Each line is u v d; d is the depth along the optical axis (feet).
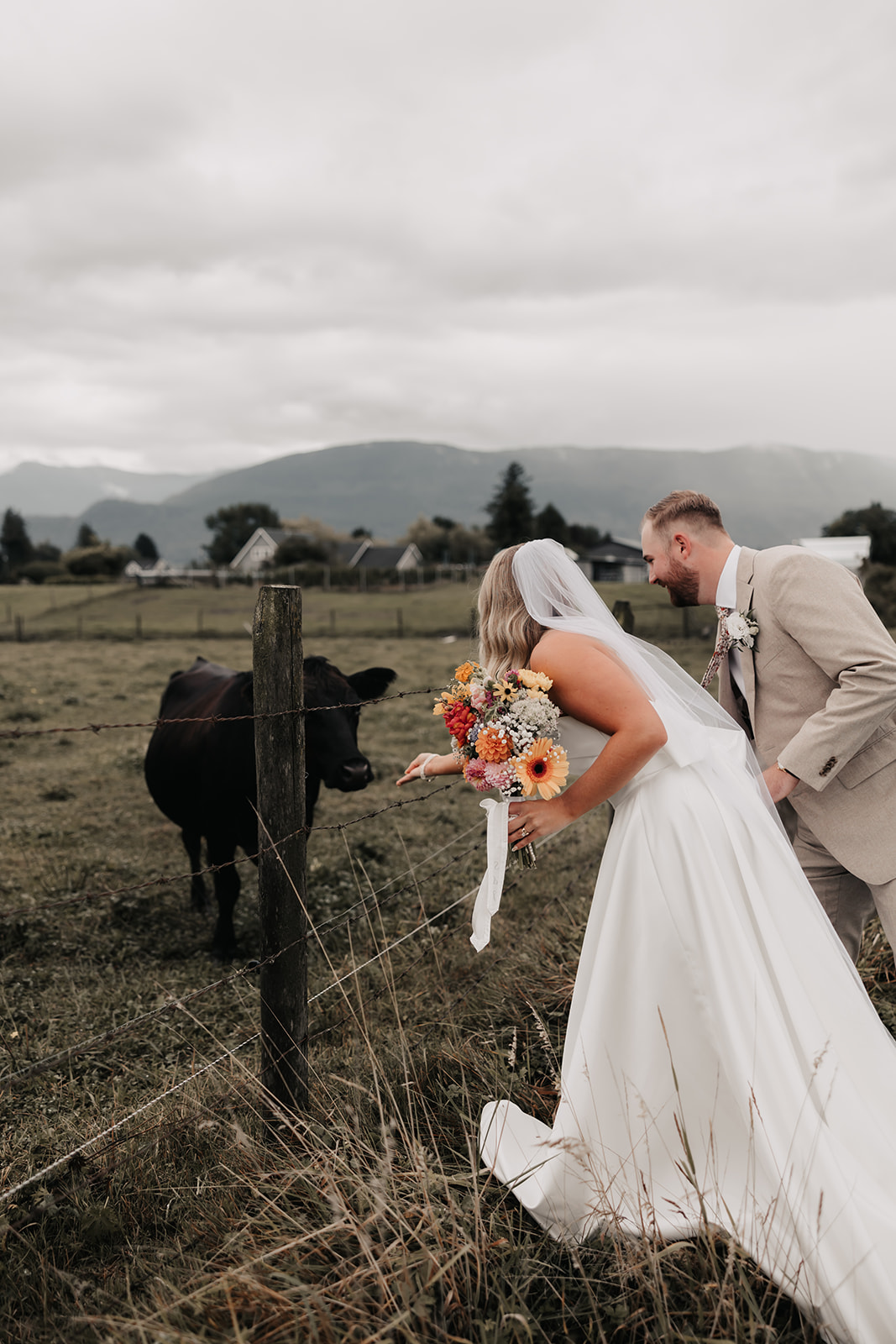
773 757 9.16
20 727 39.34
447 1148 8.63
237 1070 10.03
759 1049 6.86
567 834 20.99
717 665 9.97
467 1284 6.48
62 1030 12.31
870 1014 7.38
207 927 16.97
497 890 7.63
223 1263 6.97
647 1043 7.36
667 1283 6.59
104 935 15.98
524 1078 9.80
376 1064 8.99
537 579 7.96
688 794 7.59
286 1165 8.00
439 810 25.52
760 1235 6.56
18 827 23.47
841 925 9.61
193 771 16.31
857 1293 5.90
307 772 15.20
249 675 15.05
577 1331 6.48
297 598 8.48
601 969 7.53
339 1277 6.71
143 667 64.95
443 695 8.16
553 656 7.55
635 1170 7.20
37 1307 7.06
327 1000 12.54
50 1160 9.08
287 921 8.75
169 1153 8.74
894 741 8.61
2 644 88.53
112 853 21.34
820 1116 6.72
